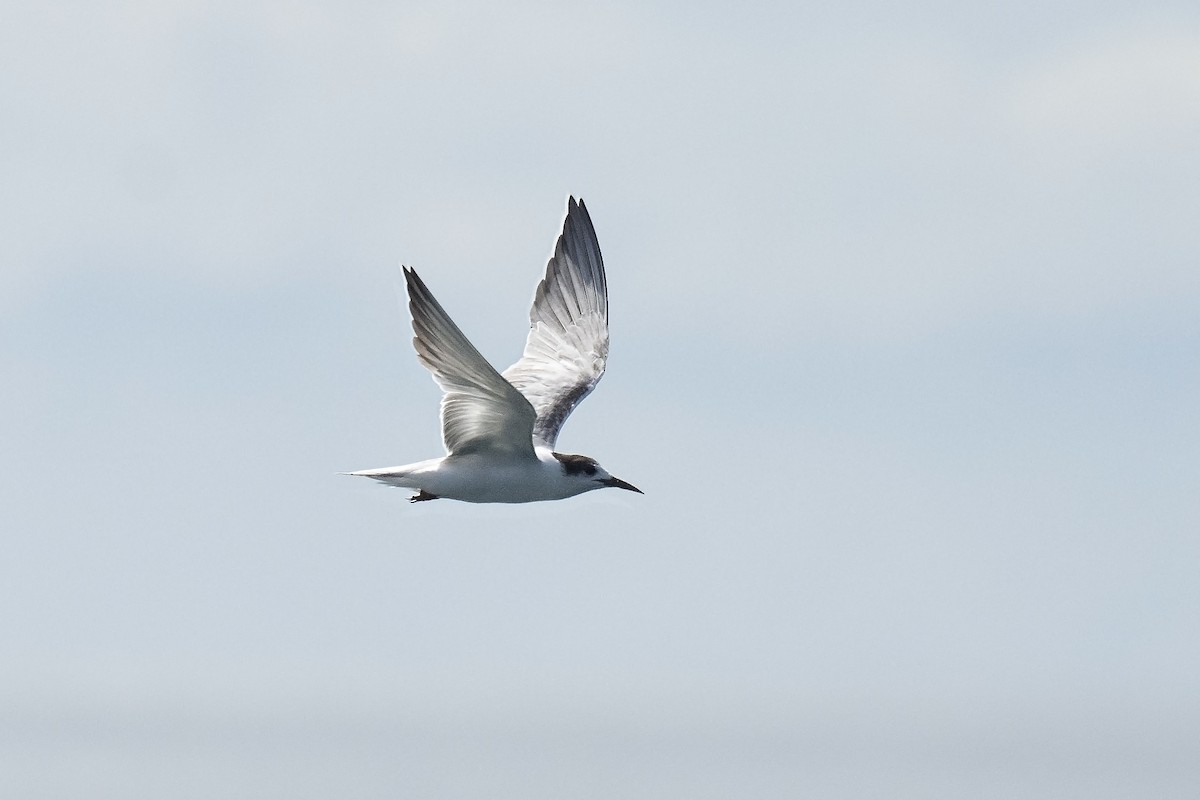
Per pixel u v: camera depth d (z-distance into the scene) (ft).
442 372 50.67
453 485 53.06
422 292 48.91
